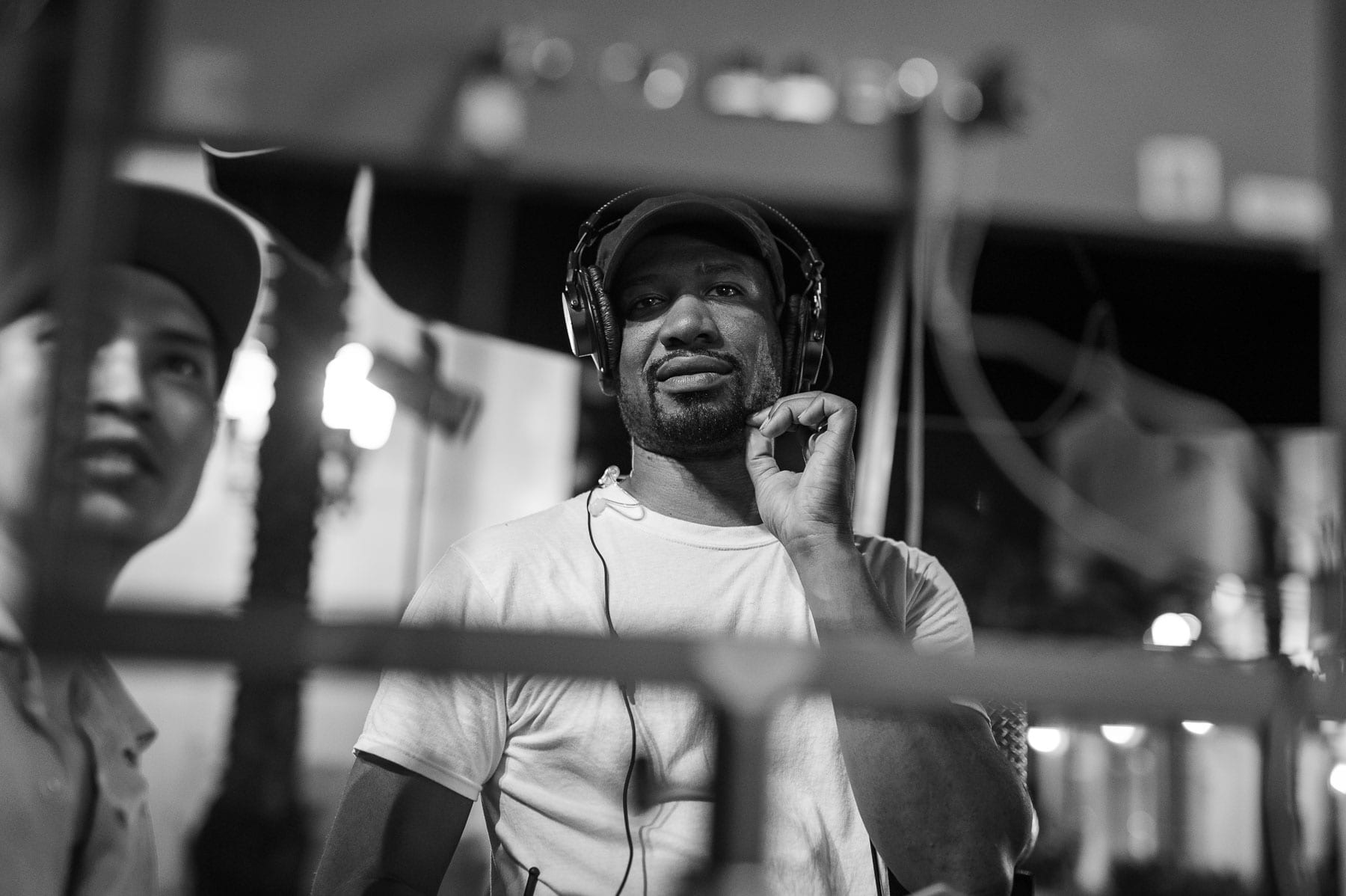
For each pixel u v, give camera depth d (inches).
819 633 41.0
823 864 41.4
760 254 47.8
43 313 29.4
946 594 49.0
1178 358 58.9
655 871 39.8
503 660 19.4
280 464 65.5
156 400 49.2
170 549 64.6
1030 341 58.0
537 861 40.9
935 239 49.8
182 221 50.7
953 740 41.1
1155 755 81.6
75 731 39.4
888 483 59.7
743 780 20.6
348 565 67.6
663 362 45.6
